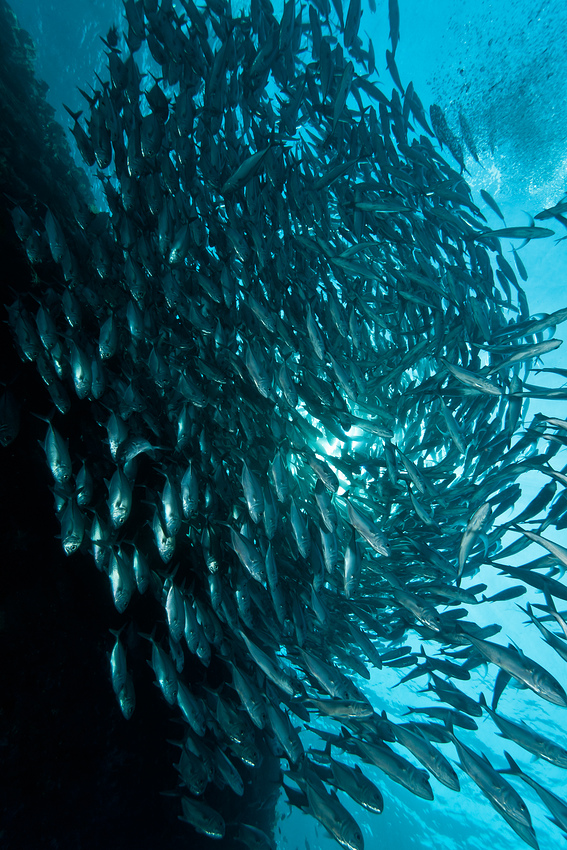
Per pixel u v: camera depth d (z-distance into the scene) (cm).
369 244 477
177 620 350
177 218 466
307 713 446
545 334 593
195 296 484
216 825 382
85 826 411
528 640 1373
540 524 447
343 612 540
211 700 451
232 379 493
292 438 490
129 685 339
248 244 493
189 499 368
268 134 537
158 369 414
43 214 567
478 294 615
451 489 505
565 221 507
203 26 508
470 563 514
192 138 489
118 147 476
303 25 601
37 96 859
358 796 364
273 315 451
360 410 557
